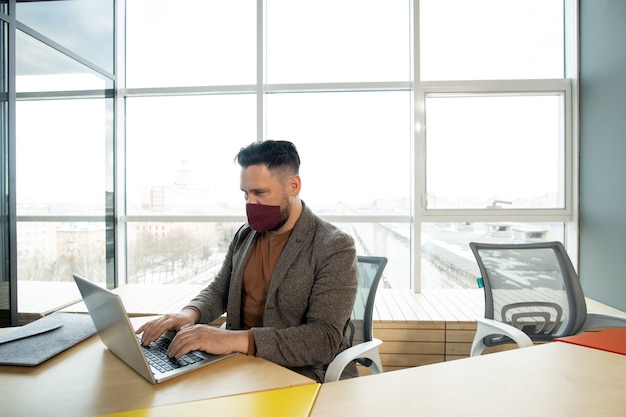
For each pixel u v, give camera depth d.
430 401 0.65
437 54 2.51
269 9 2.58
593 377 0.74
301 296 1.04
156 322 0.98
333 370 0.91
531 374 0.76
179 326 0.99
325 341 0.92
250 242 1.19
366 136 2.58
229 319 1.15
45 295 2.03
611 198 2.13
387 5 2.53
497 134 2.51
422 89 2.46
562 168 2.46
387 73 2.54
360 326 1.30
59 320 1.09
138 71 2.67
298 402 0.66
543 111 2.49
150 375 0.72
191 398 0.67
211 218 2.62
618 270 2.07
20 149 1.86
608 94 2.14
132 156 2.69
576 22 2.39
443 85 2.46
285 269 1.05
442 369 0.79
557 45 2.49
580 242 2.39
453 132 2.51
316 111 2.59
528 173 2.50
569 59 2.45
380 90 2.56
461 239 2.53
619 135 2.06
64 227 2.16
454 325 1.82
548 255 1.54
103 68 2.48
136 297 2.28
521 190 2.51
